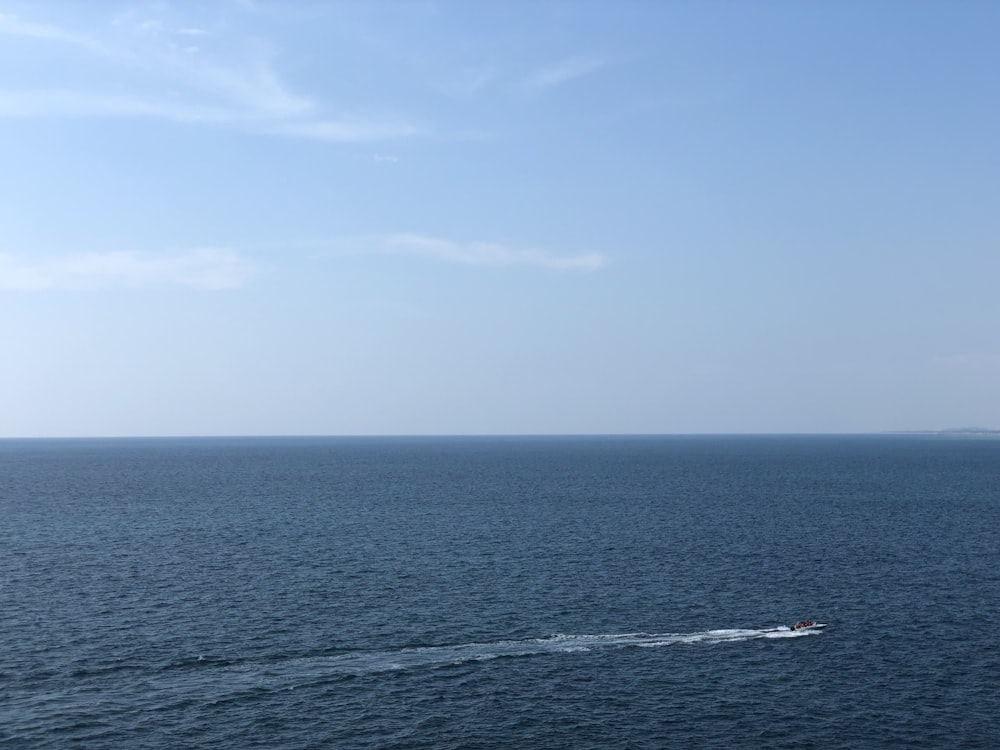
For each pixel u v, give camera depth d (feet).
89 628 245.04
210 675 206.69
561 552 371.97
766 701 191.93
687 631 245.04
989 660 219.61
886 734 175.01
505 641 234.38
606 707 188.34
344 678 205.36
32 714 181.68
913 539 413.80
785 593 291.99
